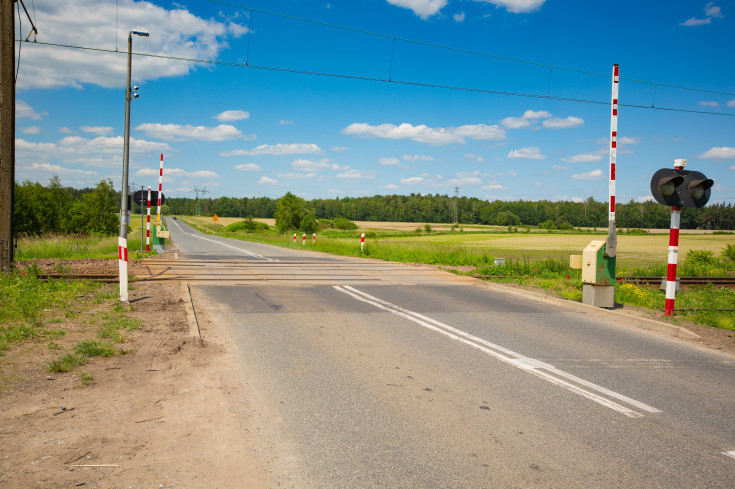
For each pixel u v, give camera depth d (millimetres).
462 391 5250
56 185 46531
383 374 5766
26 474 3293
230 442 3912
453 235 90750
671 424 4508
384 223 160750
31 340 6453
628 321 9430
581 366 6324
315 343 7160
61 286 10672
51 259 17719
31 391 4766
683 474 3584
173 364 5875
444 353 6770
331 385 5340
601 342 7703
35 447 3684
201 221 151500
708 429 4410
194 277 13969
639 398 5180
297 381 5445
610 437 4191
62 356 5824
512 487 3340
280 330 7949
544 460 3748
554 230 119625
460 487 3320
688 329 8539
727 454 3926
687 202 9516
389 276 16031
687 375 6074
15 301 8875
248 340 7242
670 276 9688
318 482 3342
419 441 4023
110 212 50594
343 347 6969
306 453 3766
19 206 41625
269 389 5164
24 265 14641
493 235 91438
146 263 17453
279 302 10578
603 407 4891
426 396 5070
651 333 8523
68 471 3363
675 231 9609
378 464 3613
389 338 7570
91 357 5902
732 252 30328
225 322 8453
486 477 3467
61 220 46688
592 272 10477
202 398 4844
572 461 3742
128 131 19172
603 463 3723
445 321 8977
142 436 3959
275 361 6195
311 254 27203
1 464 3412
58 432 3949
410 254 24594
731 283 18844
